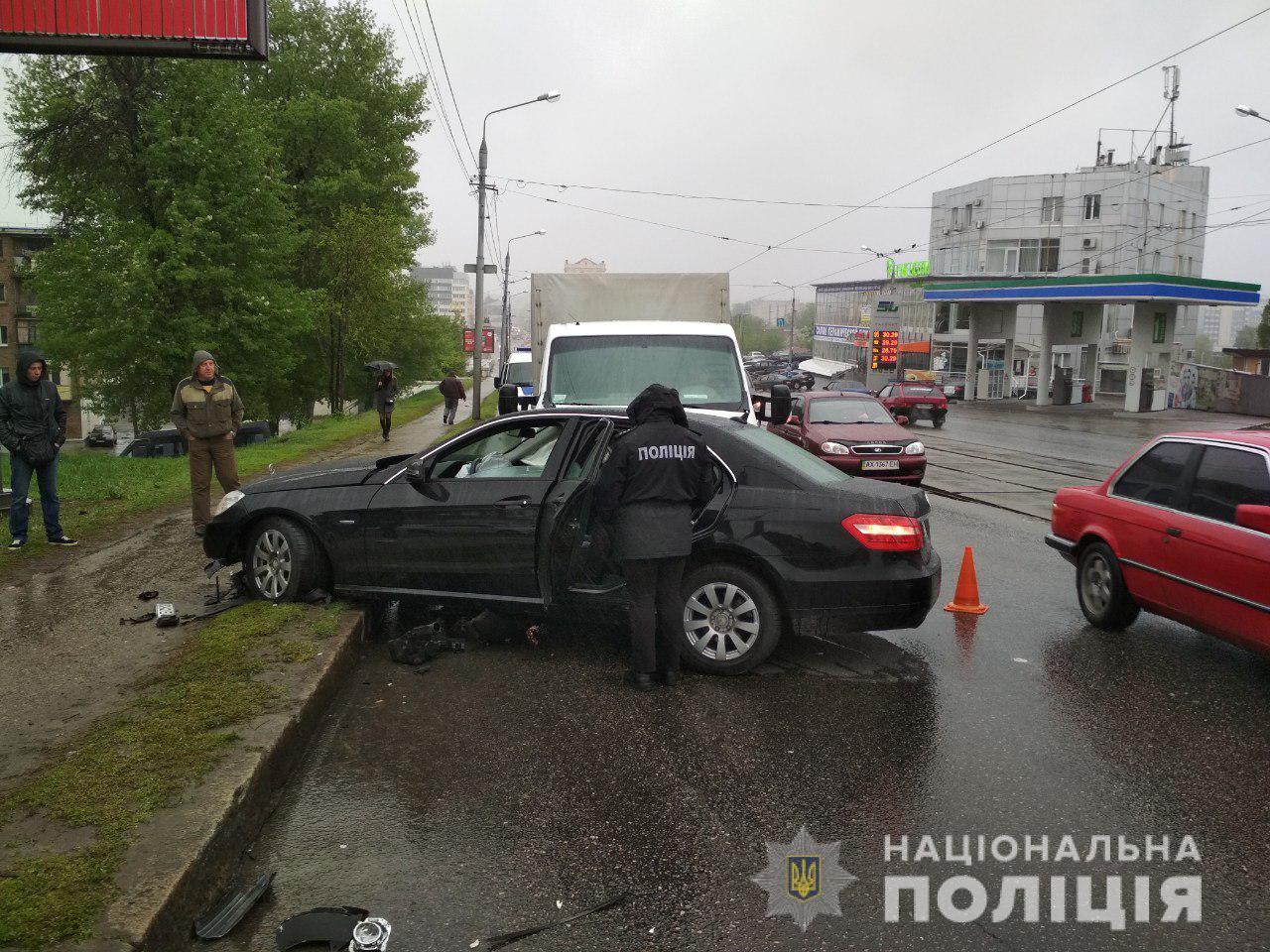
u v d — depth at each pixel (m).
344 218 34.59
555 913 3.16
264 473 15.21
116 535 9.44
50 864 3.07
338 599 6.34
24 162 29.34
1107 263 67.12
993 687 5.43
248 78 36.84
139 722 4.31
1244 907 3.23
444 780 4.16
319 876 3.40
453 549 5.88
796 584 5.41
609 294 10.94
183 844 3.21
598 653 5.99
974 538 10.37
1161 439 6.46
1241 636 5.38
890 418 16.41
